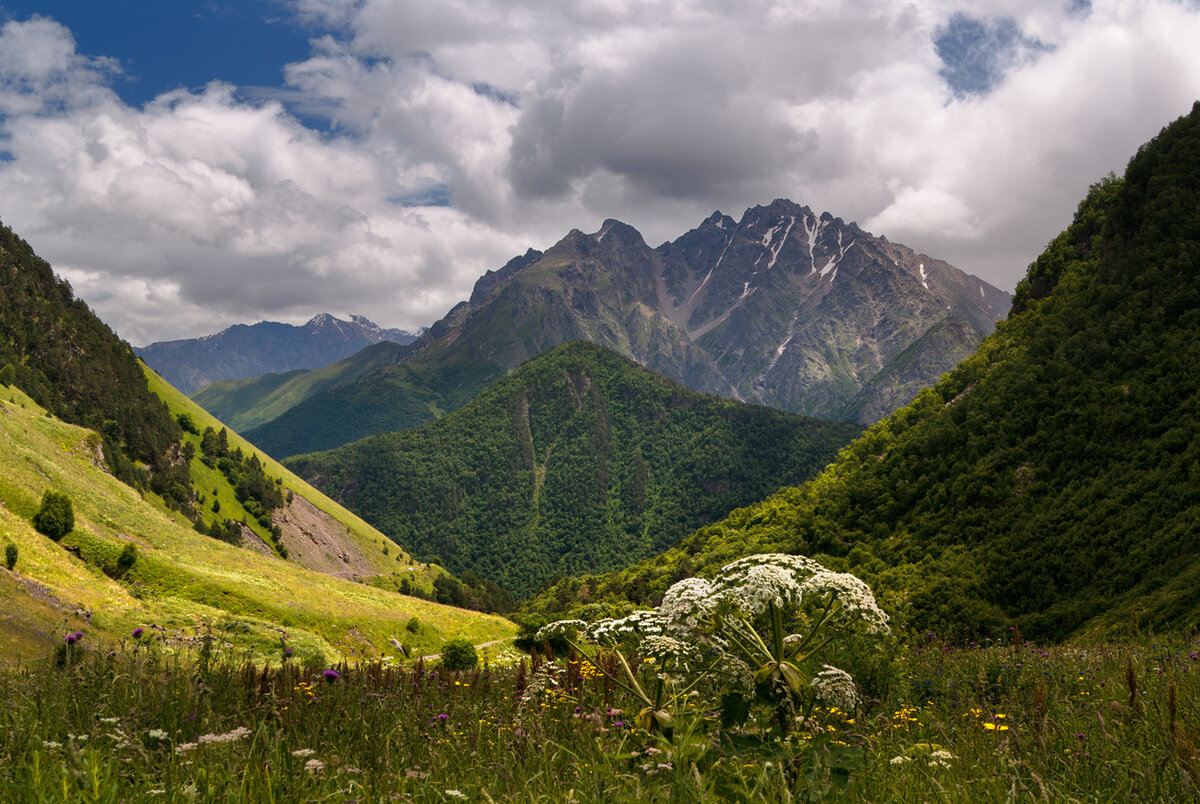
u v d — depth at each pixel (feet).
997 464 340.18
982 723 18.62
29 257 548.31
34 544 159.43
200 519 449.06
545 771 13.39
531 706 20.40
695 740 13.19
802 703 14.32
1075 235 491.72
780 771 11.51
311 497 644.69
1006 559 269.03
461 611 250.78
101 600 140.26
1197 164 387.14
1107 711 18.08
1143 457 287.07
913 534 339.16
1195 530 226.17
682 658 15.79
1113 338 358.43
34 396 410.72
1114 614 203.31
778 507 456.45
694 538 486.79
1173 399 303.89
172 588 180.75
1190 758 12.12
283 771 12.82
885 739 16.75
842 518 383.86
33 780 10.81
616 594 385.50
